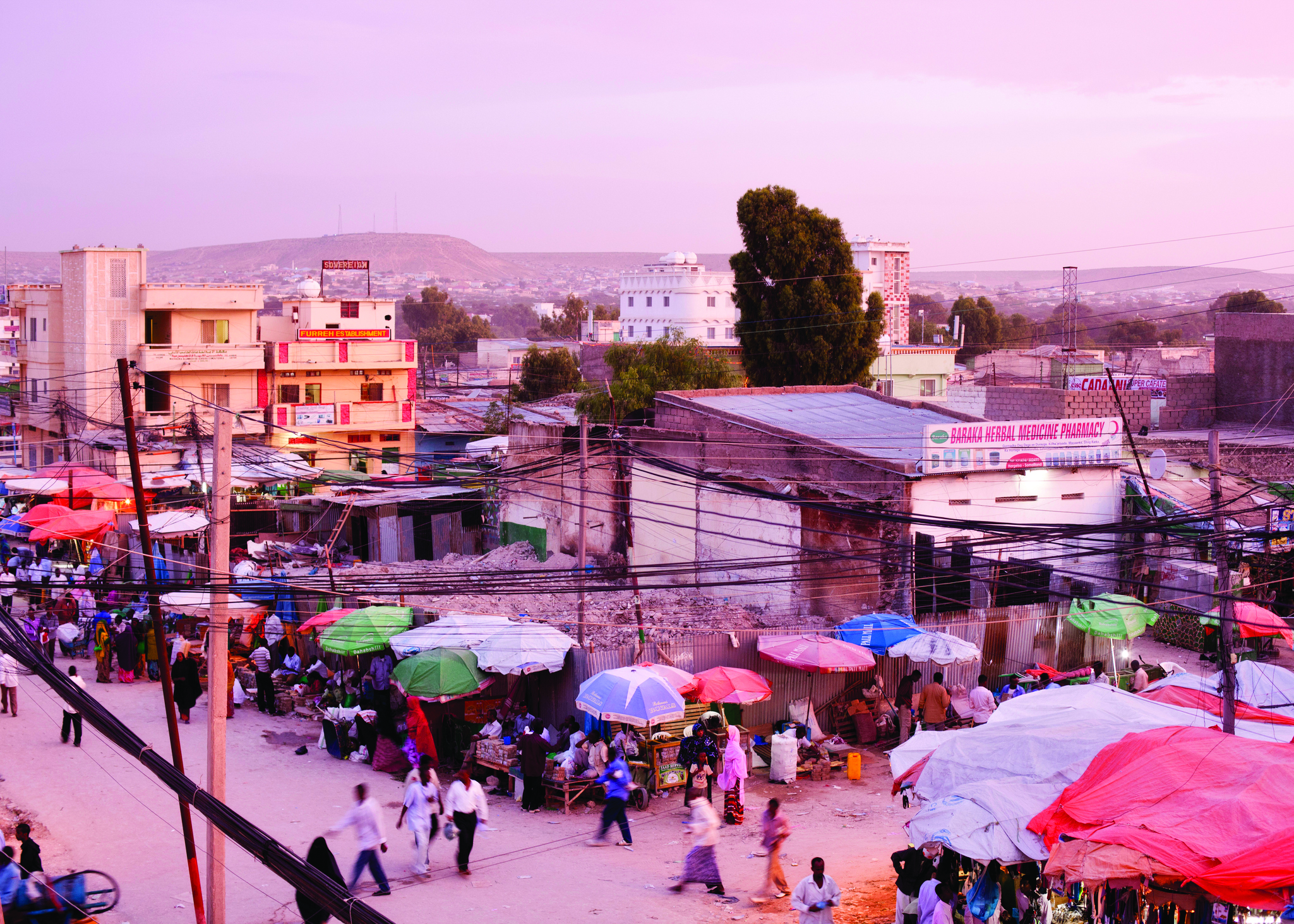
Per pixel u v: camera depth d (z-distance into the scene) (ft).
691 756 67.36
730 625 83.20
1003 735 50.70
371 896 52.24
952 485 85.61
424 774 57.16
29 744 75.10
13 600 111.04
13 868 46.78
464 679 69.92
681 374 164.86
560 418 168.14
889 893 52.54
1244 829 39.40
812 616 87.40
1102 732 49.42
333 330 211.00
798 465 89.30
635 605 86.84
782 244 169.89
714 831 53.01
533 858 57.77
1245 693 67.62
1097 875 38.70
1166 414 131.95
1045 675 79.25
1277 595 92.32
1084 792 44.16
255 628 95.96
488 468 124.67
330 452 197.47
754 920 49.47
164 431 171.53
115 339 190.08
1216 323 133.59
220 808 26.86
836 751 74.54
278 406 193.88
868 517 62.08
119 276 190.08
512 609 86.12
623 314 513.86
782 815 52.34
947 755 50.52
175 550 125.70
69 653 99.14
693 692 68.85
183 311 196.03
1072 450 90.38
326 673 87.71
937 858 51.65
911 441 91.71
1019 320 501.97
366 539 130.41
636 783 67.82
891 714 78.95
